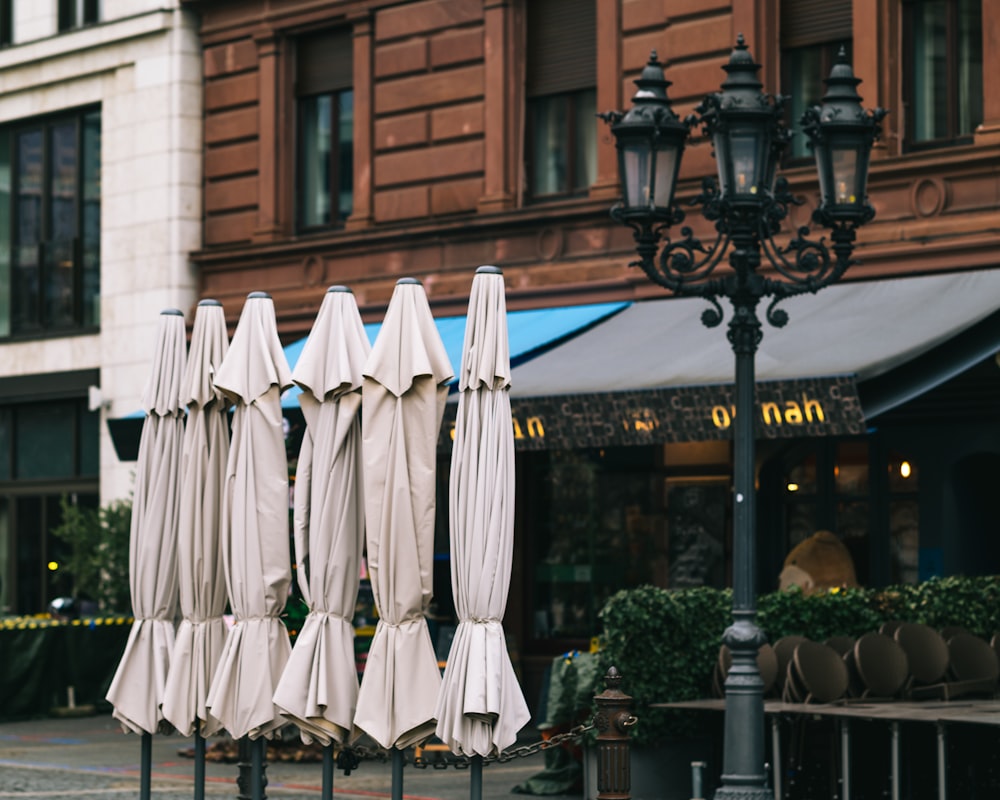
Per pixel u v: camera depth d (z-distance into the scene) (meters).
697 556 21.95
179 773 18.34
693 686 15.66
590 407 18.75
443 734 11.56
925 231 19.67
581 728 11.71
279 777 17.84
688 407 17.95
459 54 24.52
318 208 26.83
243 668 12.62
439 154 24.69
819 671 14.32
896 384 17.11
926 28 20.33
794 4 21.44
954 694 14.97
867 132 13.50
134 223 28.53
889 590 16.55
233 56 27.66
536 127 23.97
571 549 23.19
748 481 13.12
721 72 21.69
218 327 13.62
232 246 27.47
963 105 20.03
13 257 31.48
